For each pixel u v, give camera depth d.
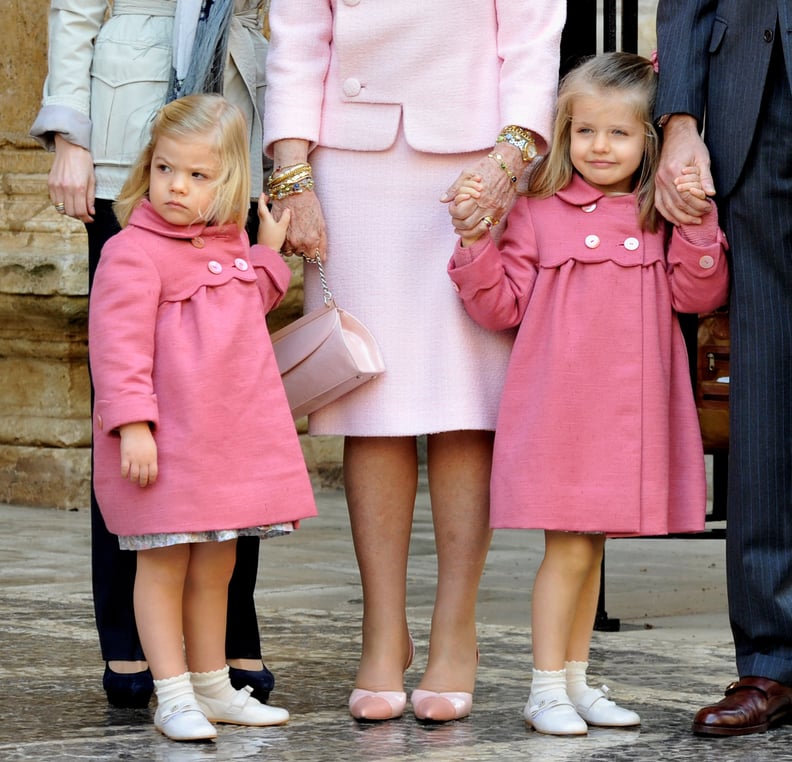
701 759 7.35
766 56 7.98
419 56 8.40
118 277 7.87
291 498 7.94
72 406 19.12
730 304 8.30
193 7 8.63
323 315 8.33
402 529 8.52
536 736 7.82
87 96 8.77
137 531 7.75
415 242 8.44
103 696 8.78
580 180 8.35
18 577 13.84
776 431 8.20
